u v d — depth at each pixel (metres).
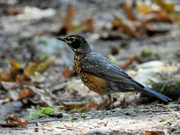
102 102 9.19
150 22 19.41
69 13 18.94
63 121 7.52
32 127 7.05
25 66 14.15
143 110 8.04
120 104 9.70
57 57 15.93
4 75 13.14
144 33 18.48
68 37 9.70
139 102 10.00
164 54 14.76
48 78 13.60
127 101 10.08
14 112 10.48
